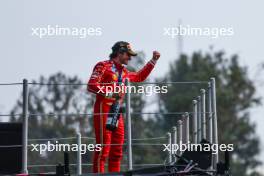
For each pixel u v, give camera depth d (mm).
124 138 40750
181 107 109812
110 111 39094
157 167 34031
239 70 122000
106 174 33844
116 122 38844
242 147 116188
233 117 115000
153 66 40375
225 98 114688
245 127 115125
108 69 39344
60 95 102812
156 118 101625
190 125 44875
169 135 43281
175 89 114625
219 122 113812
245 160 116688
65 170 33375
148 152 89250
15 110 69625
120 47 39531
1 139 37281
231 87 120312
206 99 40688
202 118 39781
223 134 113375
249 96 119625
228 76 121312
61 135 92000
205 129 39625
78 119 87500
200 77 118625
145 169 33969
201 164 34656
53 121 93312
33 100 103500
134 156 88688
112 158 39281
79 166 39469
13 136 37344
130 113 38156
